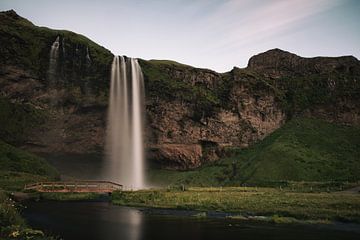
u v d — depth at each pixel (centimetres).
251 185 8188
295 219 3888
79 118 9344
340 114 12000
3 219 2742
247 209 4553
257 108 11319
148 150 9875
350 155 9725
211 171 9775
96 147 9469
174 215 4259
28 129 9019
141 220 3862
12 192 5616
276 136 10844
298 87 12681
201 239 2894
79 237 2892
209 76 11312
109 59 9581
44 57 9312
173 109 10050
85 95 9294
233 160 10156
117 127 9531
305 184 7431
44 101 9262
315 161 9162
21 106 9119
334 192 6253
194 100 10356
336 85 12706
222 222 3766
